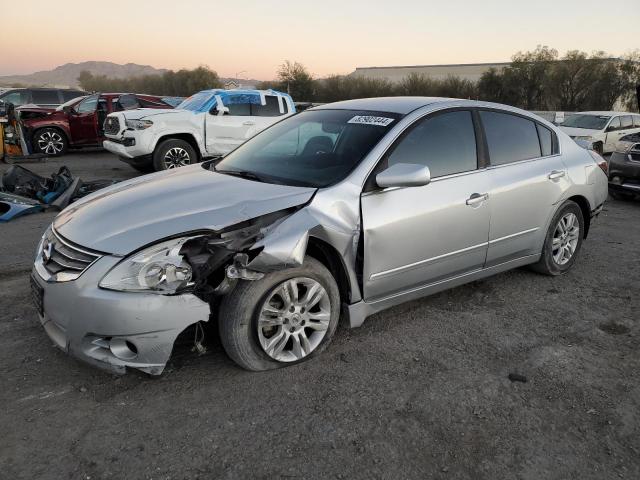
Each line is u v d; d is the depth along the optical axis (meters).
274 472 2.31
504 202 3.98
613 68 41.62
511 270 4.98
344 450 2.45
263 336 2.99
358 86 51.47
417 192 3.47
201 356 3.23
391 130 3.53
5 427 2.56
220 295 2.89
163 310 2.64
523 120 4.38
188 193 3.24
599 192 4.90
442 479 2.29
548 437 2.58
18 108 14.10
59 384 2.93
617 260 5.41
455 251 3.74
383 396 2.88
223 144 10.85
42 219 6.70
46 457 2.37
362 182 3.27
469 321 3.84
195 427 2.59
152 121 10.05
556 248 4.70
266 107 11.39
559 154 4.61
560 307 4.14
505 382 3.04
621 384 3.06
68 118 14.23
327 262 3.34
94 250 2.73
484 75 46.78
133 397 2.82
